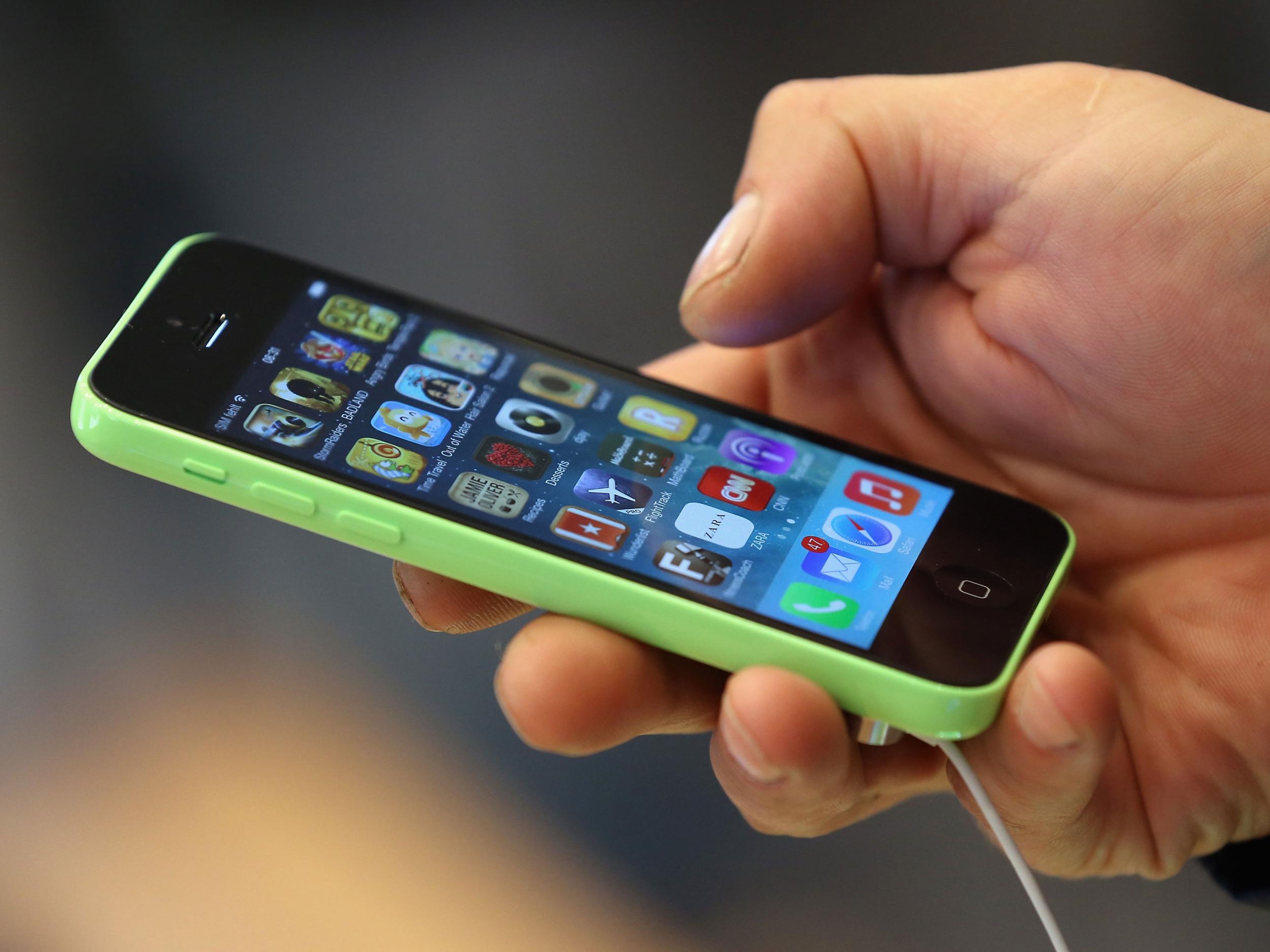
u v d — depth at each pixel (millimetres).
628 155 1328
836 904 1045
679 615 619
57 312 1244
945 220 786
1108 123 726
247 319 701
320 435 668
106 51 1374
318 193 1312
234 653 1147
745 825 1080
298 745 1114
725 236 799
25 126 1328
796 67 1345
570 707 637
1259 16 1278
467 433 686
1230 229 685
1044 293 744
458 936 1042
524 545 635
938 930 1027
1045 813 642
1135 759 731
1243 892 785
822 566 646
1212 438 727
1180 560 761
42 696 1130
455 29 1404
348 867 1066
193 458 652
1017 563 651
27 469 1195
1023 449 812
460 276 1273
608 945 1043
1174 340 706
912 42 1329
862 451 703
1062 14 1312
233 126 1340
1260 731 703
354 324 719
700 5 1394
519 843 1079
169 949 1038
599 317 1261
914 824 1064
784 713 588
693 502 672
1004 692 596
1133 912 1015
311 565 1182
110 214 1292
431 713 1126
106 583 1168
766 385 931
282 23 1404
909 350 849
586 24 1398
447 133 1343
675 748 1108
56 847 1075
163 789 1098
